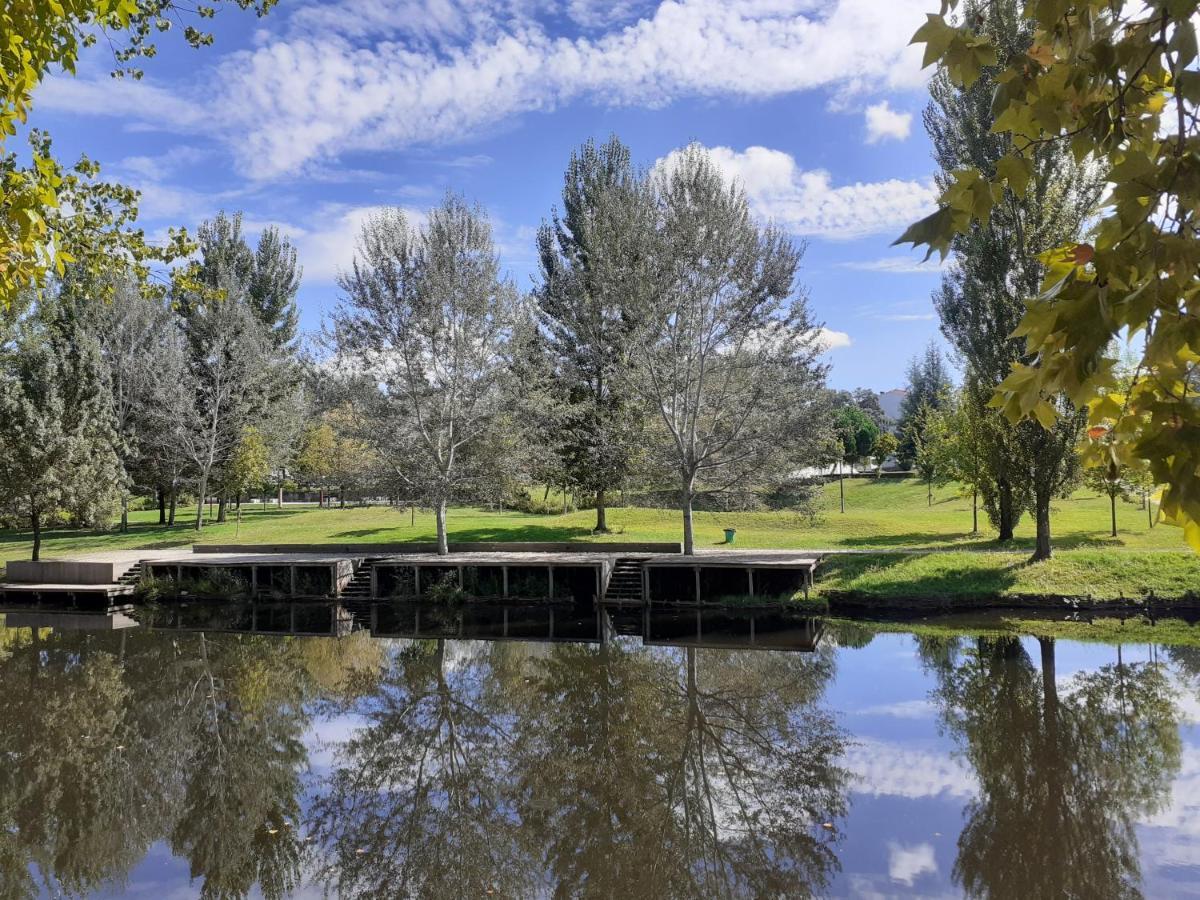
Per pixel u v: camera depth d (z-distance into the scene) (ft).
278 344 157.79
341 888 27.99
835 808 33.06
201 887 28.22
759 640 64.39
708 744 41.68
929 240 7.22
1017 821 30.99
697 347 82.17
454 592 82.58
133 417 135.85
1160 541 86.48
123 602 89.56
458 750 42.11
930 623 66.90
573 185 112.88
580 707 48.60
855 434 191.83
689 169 79.30
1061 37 6.99
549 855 30.04
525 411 88.02
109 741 44.37
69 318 134.21
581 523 116.98
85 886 28.48
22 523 98.94
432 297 85.87
